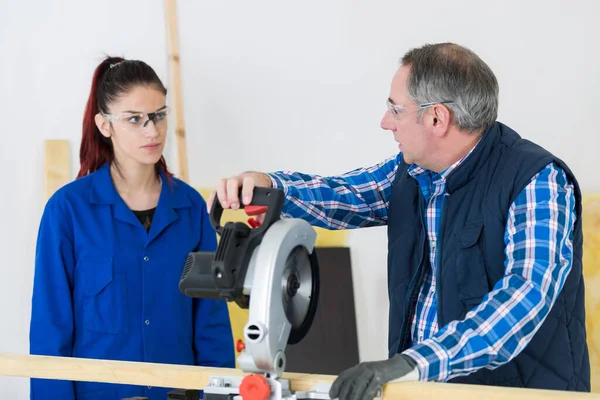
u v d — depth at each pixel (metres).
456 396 1.28
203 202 2.47
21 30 3.39
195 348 2.38
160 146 2.34
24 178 3.38
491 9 3.21
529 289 1.47
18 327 3.37
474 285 1.73
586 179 3.17
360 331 3.40
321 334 3.34
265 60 3.41
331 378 1.42
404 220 1.94
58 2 3.40
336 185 2.05
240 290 1.35
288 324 1.38
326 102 3.40
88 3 3.40
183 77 3.44
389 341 1.95
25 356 1.68
